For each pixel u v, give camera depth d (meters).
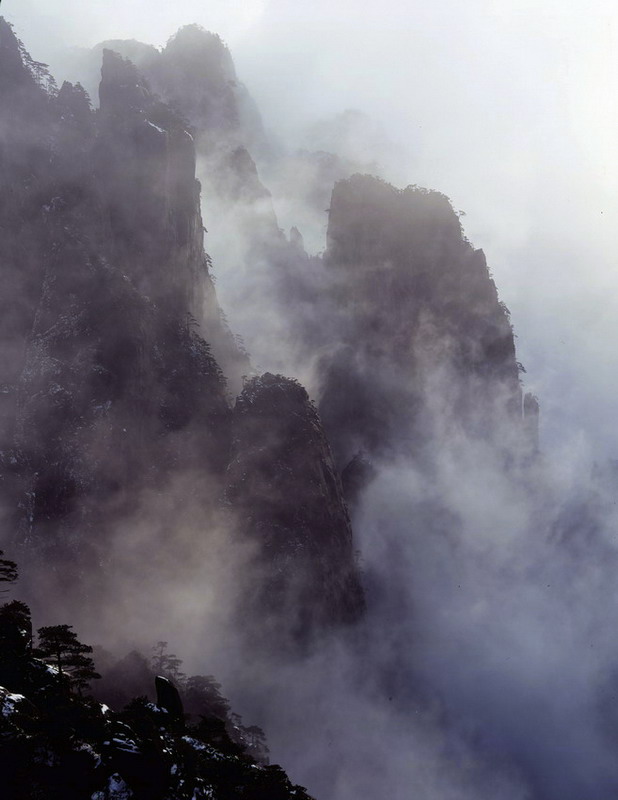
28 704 113.81
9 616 130.62
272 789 124.94
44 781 107.00
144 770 113.06
